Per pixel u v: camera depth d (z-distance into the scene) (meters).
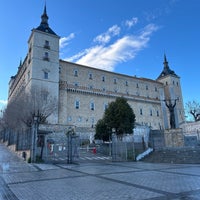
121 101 38.88
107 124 37.41
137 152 26.61
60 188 8.57
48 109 42.94
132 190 8.07
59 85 54.06
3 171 14.12
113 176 11.80
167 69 86.19
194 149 23.81
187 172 13.27
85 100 58.75
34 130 20.77
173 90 81.25
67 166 17.64
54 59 53.38
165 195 7.23
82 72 63.28
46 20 56.94
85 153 32.44
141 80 77.31
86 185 9.16
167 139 32.53
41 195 7.45
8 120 41.75
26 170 14.67
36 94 42.03
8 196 7.33
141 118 69.19
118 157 25.61
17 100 42.97
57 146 26.50
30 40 54.56
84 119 56.81
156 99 76.62
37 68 50.00
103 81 67.31
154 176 11.65
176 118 77.12
